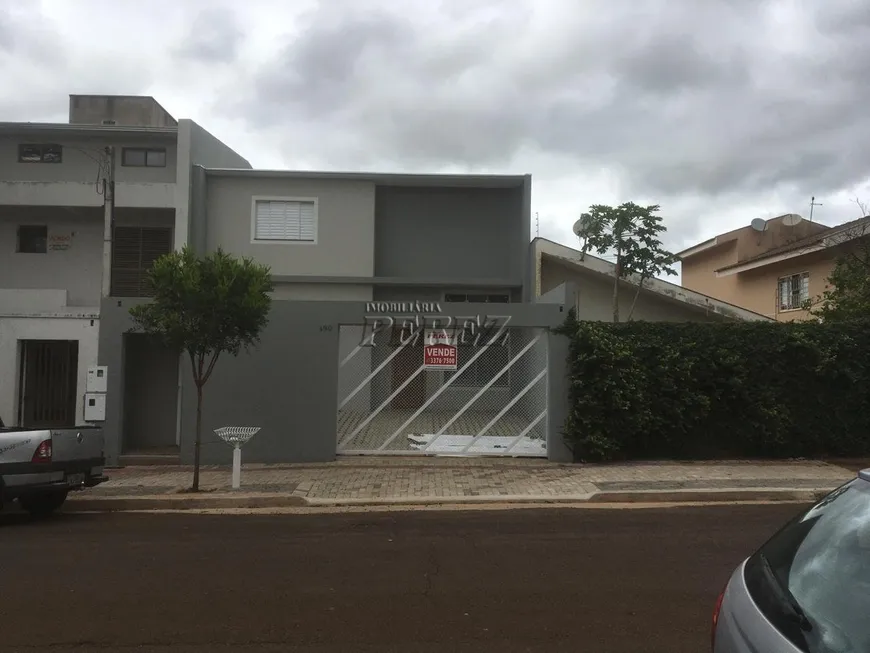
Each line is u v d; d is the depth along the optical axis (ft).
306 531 26.45
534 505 31.96
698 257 99.81
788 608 7.52
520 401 43.75
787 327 43.27
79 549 23.59
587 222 57.82
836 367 42.55
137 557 22.43
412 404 43.55
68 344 54.75
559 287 45.60
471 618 16.63
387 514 30.01
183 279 32.09
